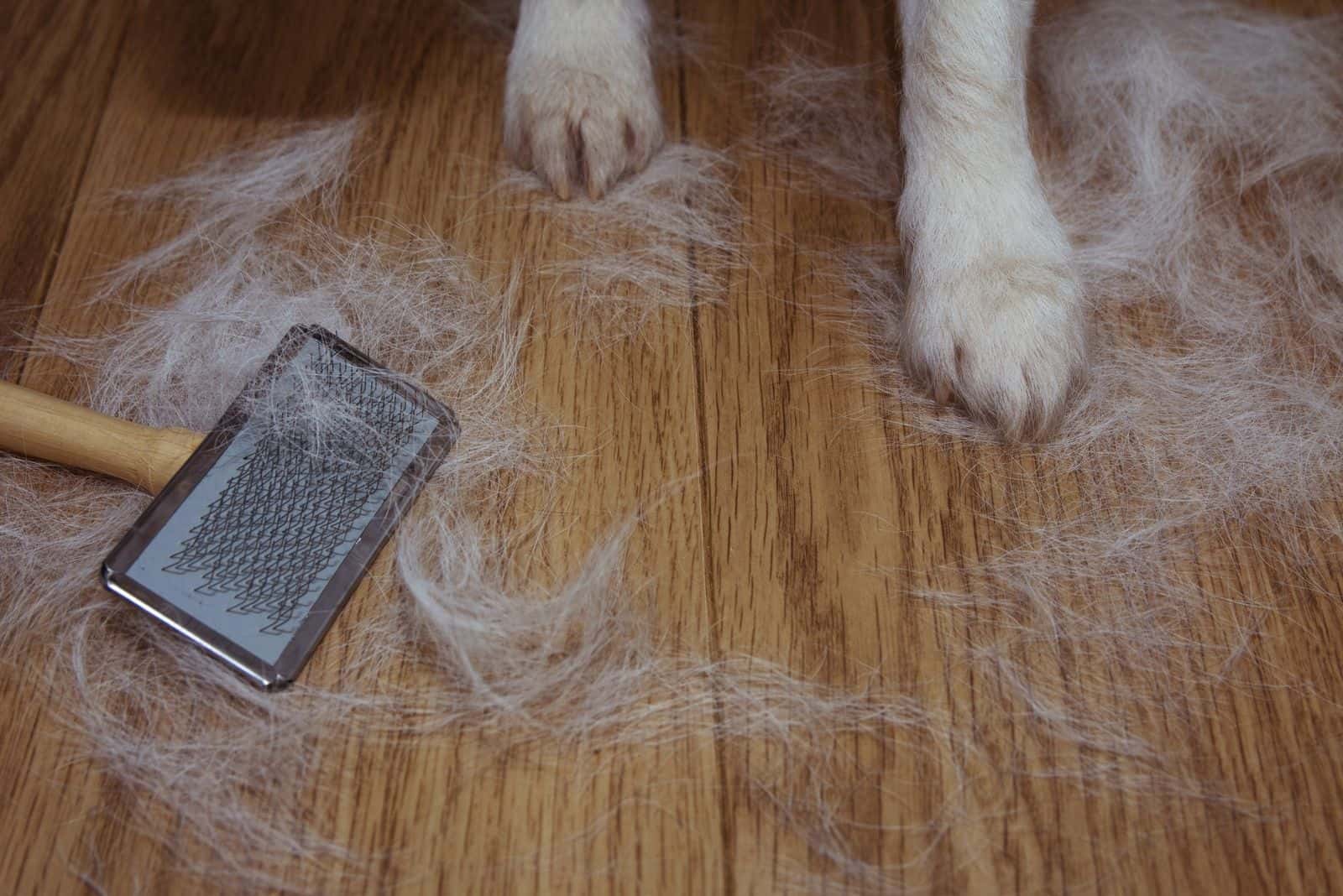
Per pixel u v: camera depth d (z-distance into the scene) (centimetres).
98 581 75
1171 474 80
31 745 71
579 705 71
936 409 83
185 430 77
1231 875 67
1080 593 76
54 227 93
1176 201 95
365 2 106
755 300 88
